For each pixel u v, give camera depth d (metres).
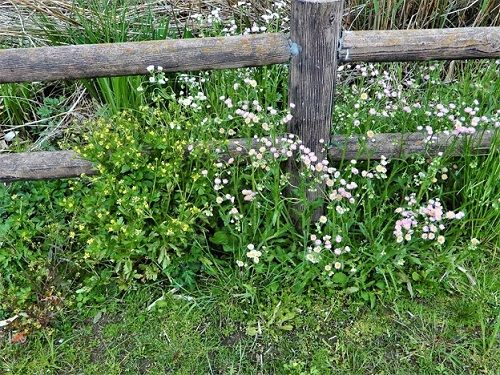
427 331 1.93
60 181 2.25
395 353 1.87
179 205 1.98
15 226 2.10
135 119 2.10
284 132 2.04
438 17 2.77
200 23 2.52
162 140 1.94
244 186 2.09
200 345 1.90
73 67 1.81
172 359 1.86
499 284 2.04
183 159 2.02
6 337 1.91
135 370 1.84
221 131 1.95
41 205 2.14
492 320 1.95
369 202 1.98
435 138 2.03
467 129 1.92
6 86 2.54
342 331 1.93
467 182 2.13
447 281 2.04
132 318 1.97
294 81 1.86
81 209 2.04
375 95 2.37
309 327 1.94
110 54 1.80
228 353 1.88
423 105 2.30
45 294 1.96
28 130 2.62
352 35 1.81
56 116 2.53
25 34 2.64
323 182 2.04
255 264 2.01
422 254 2.04
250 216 2.06
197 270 2.09
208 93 2.34
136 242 1.91
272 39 1.81
